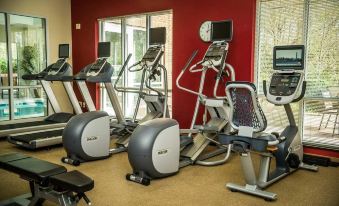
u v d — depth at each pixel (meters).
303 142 5.20
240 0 5.52
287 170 4.11
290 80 3.92
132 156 3.85
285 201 3.35
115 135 6.02
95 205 3.21
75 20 8.21
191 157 4.58
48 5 7.82
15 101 7.50
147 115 5.48
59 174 2.65
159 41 5.44
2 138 6.25
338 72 4.93
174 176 4.12
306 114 5.29
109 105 8.09
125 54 7.48
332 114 5.11
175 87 6.45
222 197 3.45
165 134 3.91
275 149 3.40
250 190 3.50
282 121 5.55
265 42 5.55
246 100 3.20
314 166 4.43
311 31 5.12
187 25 6.18
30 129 6.21
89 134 4.57
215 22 5.05
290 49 3.98
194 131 4.70
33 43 7.75
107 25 7.93
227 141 3.41
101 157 4.80
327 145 5.01
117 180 3.95
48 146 5.46
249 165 3.43
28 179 2.77
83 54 8.14
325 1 4.94
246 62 5.55
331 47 4.96
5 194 3.43
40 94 7.98
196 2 6.01
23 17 7.48
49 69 6.68
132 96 7.70
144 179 3.80
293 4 5.21
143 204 3.25
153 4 6.67
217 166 4.56
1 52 7.21
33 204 2.78
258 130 3.24
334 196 3.49
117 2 7.30
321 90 5.11
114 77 7.90
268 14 5.48
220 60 4.81
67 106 8.34
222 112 4.88
